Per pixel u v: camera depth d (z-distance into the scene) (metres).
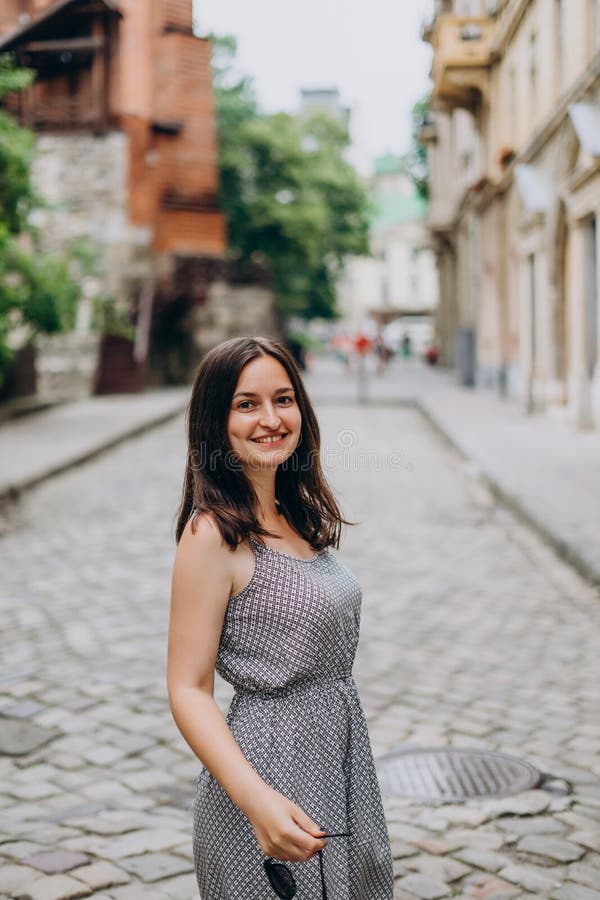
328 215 41.78
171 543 9.37
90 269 25.52
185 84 29.86
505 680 5.42
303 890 1.89
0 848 3.42
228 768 1.81
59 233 28.62
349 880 1.97
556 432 16.94
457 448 15.69
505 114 22.78
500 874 3.28
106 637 6.26
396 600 7.23
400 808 3.81
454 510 11.06
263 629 1.95
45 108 28.53
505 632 6.38
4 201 16.64
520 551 8.91
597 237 15.57
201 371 2.06
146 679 5.41
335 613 1.98
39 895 3.07
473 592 7.45
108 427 18.88
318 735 1.96
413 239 87.75
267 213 37.91
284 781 1.92
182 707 1.88
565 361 18.84
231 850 1.95
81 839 3.50
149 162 29.30
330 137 44.94
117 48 28.56
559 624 6.55
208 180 30.59
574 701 5.07
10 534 9.80
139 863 3.31
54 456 14.70
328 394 28.06
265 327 33.97
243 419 2.01
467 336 29.77
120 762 4.28
